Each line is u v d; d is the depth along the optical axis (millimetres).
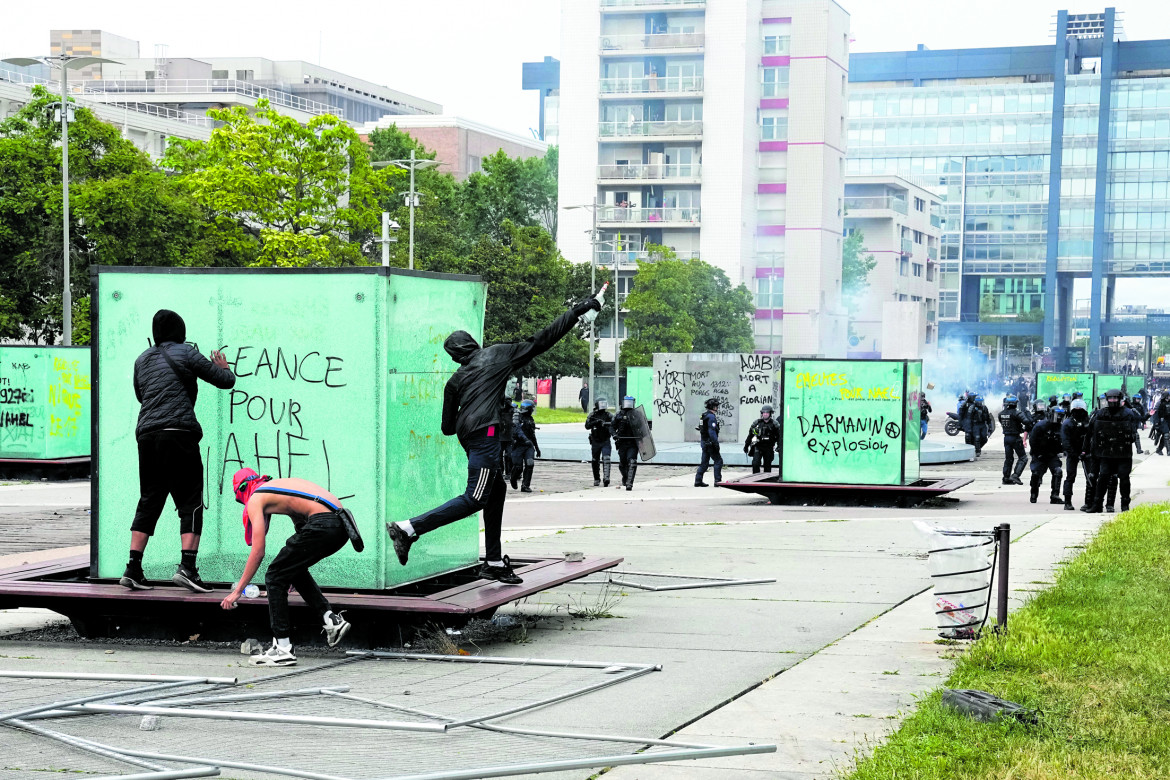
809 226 87250
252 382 9320
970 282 134375
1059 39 123188
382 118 123000
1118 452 19531
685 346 71750
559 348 66812
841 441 21625
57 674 7383
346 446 9070
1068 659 8023
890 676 7828
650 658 8422
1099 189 121938
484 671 7934
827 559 13898
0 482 25391
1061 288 129750
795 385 21828
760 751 5891
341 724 6102
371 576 8961
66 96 43656
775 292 88188
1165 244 121188
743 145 84938
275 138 51281
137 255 47750
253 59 131750
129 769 5504
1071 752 5887
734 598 11164
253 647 8492
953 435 48500
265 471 9258
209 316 9414
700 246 85875
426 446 9578
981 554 9008
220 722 6418
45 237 46656
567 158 87688
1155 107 120750
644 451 24641
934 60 136125
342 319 9125
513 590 8875
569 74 87250
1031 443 21641
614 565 10484
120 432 9516
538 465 32062
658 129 85688
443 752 5840
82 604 9188
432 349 9688
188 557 8898
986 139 129375
